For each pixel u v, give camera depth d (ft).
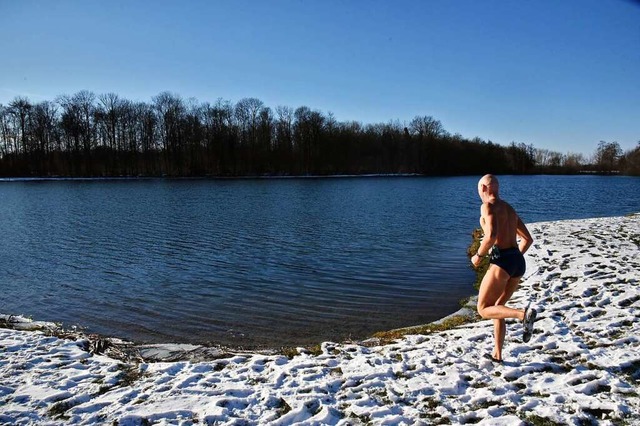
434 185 198.59
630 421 12.64
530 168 344.28
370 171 298.97
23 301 32.40
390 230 66.74
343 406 14.08
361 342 21.99
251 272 40.65
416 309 29.45
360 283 36.35
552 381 15.17
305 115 273.13
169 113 251.19
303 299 32.19
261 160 265.13
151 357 20.31
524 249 16.06
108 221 76.54
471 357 17.66
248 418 13.47
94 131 244.63
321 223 74.49
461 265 42.78
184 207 100.63
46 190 155.53
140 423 13.23
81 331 26.18
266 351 21.27
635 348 17.52
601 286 26.94
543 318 22.04
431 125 314.55
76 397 14.85
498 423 12.61
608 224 55.57
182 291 34.65
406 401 14.29
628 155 332.19
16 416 13.62
